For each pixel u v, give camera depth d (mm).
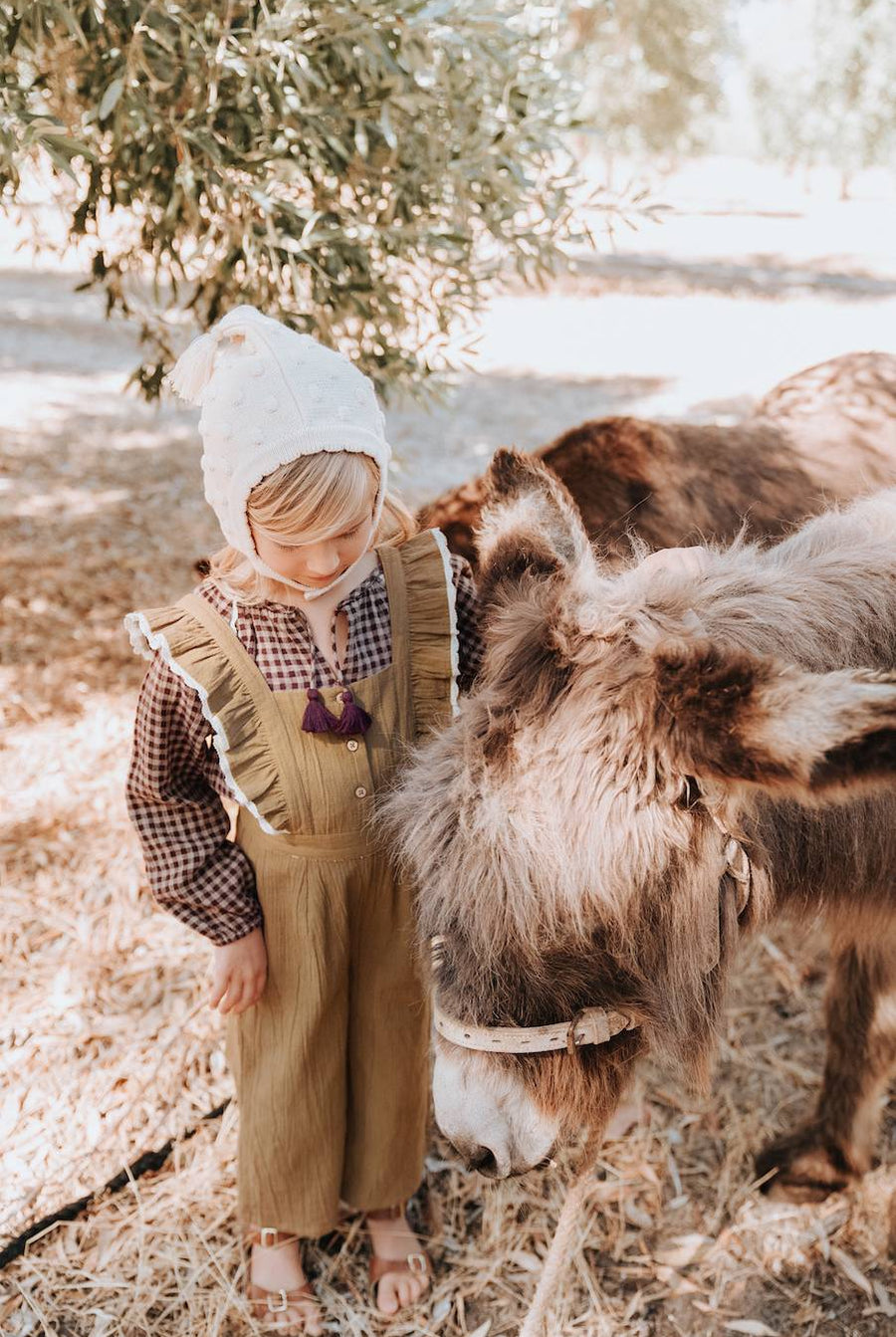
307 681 1594
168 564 4859
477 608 1751
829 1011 2186
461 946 1318
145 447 6660
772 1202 2223
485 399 8602
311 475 1432
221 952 1735
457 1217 2174
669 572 1462
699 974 1400
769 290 14422
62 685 3850
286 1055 1808
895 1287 2062
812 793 1117
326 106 2510
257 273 2736
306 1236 1964
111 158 2514
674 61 17016
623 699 1270
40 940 2723
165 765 1642
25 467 6078
